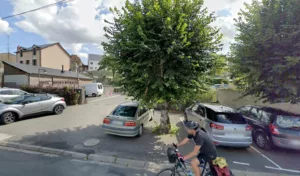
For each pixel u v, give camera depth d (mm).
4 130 6465
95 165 4156
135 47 5137
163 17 5066
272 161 4684
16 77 19953
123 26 5543
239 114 5562
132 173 3867
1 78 21016
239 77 6582
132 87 5539
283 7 5031
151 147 5297
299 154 5137
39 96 8938
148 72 5125
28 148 4965
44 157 4461
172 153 3105
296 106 7023
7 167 3842
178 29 4867
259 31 5348
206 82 6062
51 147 5039
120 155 4680
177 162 3178
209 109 5957
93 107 12523
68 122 7895
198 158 3211
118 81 6008
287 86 4699
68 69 38969
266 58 5219
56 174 3635
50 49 33781
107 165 4188
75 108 11898
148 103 5598
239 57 5930
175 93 5582
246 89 6520
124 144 5461
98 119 8633
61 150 4844
